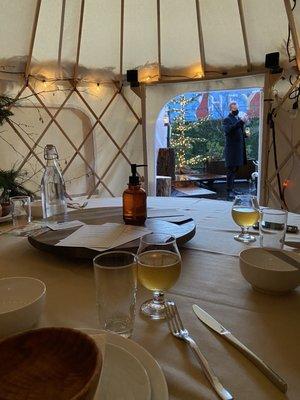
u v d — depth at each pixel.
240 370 0.48
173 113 6.31
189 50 2.86
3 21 2.41
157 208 1.43
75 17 2.60
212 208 1.51
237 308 0.67
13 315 0.52
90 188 3.26
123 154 3.26
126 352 0.48
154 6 2.61
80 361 0.39
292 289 0.72
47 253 0.99
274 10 2.42
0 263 0.92
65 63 2.88
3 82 2.69
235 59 2.82
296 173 2.77
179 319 0.62
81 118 3.17
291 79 2.65
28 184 2.96
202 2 2.53
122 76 3.08
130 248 0.87
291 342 0.55
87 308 0.68
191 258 0.94
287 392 0.44
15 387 0.37
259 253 0.81
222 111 6.33
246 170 5.89
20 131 2.87
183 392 0.44
